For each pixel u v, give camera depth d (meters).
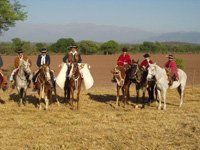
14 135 13.73
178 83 19.39
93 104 20.64
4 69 42.88
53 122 15.85
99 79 36.56
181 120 16.25
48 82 18.08
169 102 21.70
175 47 112.31
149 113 17.88
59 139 13.18
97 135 13.58
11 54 83.19
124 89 19.47
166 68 19.03
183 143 12.94
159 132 14.18
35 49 86.00
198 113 18.16
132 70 18.95
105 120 16.28
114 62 64.31
